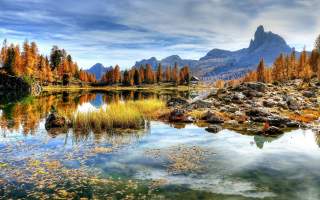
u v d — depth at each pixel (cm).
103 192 1138
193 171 1419
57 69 14000
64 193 1118
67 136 2175
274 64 11481
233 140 2120
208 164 1534
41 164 1474
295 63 11344
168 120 3025
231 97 4328
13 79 8688
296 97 4581
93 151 1755
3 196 1080
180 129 2542
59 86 13275
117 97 6819
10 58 9619
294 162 1589
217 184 1252
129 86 15950
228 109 3462
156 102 4097
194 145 1948
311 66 11144
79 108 4153
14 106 4381
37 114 3434
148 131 2428
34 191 1131
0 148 1792
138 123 2588
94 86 15588
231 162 1576
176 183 1255
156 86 16212
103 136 2195
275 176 1362
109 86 15950
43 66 11725
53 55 13975
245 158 1656
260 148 1888
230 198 1111
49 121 2531
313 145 1986
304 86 7662
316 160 1627
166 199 1086
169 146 1912
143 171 1403
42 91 9700
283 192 1177
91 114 2514
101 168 1435
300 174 1395
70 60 16100
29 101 5353
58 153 1694
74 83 15062
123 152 1748
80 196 1094
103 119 2478
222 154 1733
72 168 1423
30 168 1405
